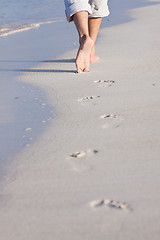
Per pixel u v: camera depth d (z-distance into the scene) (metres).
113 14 9.40
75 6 3.42
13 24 8.59
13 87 3.25
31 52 5.05
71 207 1.44
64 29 7.43
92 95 2.85
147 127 2.17
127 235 1.26
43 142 2.05
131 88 2.97
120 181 1.61
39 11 11.30
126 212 1.39
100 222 1.34
